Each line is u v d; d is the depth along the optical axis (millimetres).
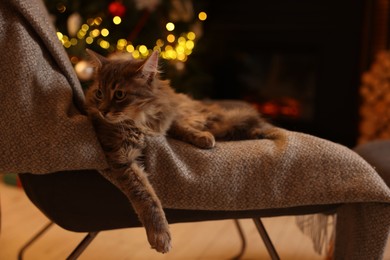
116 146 929
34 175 898
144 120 1003
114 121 958
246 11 2598
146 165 920
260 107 2742
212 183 909
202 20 2656
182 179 906
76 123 879
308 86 2643
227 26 2660
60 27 2023
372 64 2268
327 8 2424
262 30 2604
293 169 926
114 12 2043
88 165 885
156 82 1061
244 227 1640
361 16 2363
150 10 2232
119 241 1513
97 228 947
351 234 959
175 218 949
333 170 931
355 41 2395
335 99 2496
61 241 1495
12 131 864
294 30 2533
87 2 2084
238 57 2717
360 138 2260
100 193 924
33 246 1456
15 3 881
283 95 2717
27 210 1726
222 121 1125
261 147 956
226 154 935
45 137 863
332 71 2479
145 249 1471
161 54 2199
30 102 873
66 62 942
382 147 1324
